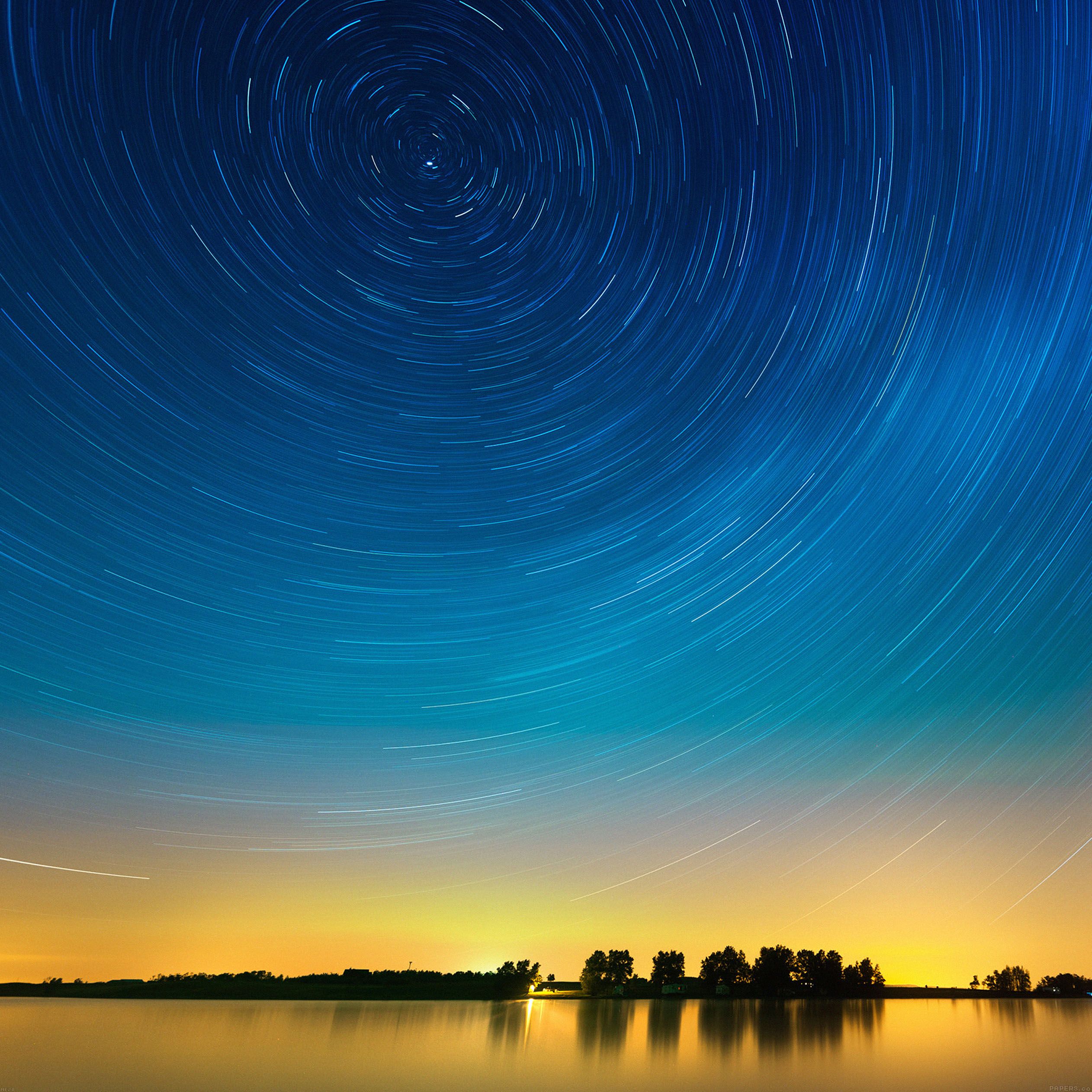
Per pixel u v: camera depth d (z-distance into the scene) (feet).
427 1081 53.62
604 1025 104.94
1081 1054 71.41
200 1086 51.16
